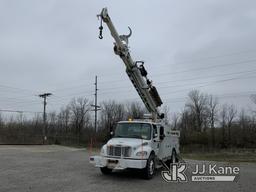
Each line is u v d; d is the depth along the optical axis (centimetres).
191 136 6344
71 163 1828
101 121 7244
